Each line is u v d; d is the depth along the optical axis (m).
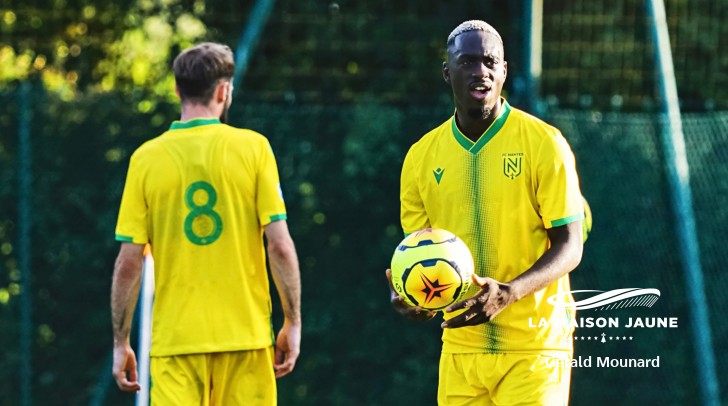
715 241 29.56
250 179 17.28
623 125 29.67
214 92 17.55
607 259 29.39
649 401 29.19
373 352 29.91
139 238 17.33
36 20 33.59
